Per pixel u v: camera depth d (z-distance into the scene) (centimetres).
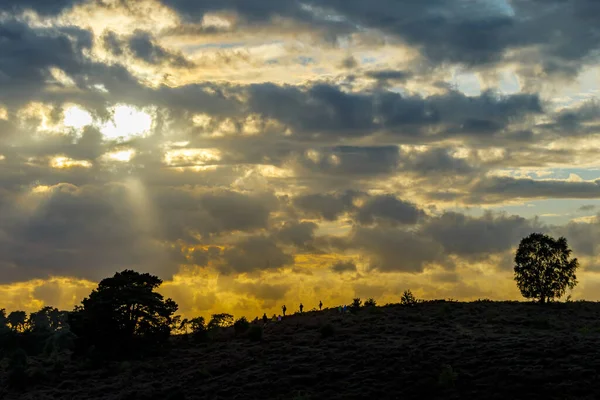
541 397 6931
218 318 12275
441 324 10594
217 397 7994
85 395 8762
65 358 11069
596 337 8881
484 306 12181
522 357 8000
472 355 8294
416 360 8275
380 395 7469
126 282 11012
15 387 9331
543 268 12394
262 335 10806
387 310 12300
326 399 7494
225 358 9681
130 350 10481
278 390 7981
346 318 11512
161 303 10888
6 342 13938
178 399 8138
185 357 10156
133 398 8350
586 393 6875
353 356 8800
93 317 10531
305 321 11750
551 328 10062
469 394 7206
